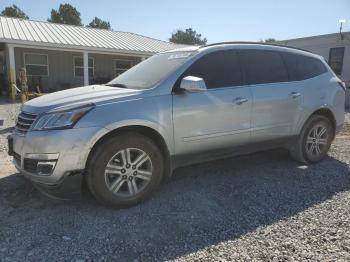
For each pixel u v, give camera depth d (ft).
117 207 11.95
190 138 13.20
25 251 9.31
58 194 11.31
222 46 14.58
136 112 11.87
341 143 22.70
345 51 60.70
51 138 10.74
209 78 13.80
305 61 17.43
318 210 12.06
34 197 12.87
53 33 63.10
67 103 11.42
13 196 12.92
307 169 16.72
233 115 14.14
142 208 12.09
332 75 18.48
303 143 17.03
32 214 11.50
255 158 18.43
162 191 13.66
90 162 11.28
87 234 10.25
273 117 15.49
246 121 14.60
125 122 11.59
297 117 16.42
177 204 12.45
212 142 13.82
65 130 10.84
